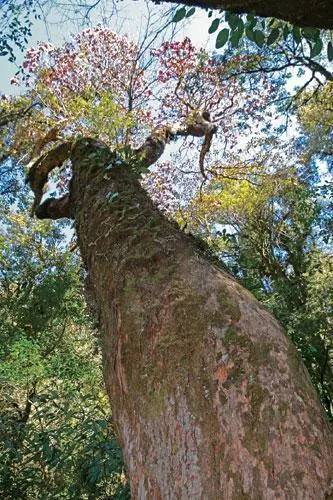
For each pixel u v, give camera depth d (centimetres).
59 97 887
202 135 733
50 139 648
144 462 117
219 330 130
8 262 945
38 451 383
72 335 845
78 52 914
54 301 824
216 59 857
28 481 394
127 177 279
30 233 977
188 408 115
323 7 218
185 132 704
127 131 704
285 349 125
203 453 106
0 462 387
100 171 293
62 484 390
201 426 110
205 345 127
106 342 169
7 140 880
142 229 201
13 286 947
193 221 1059
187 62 907
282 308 598
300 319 564
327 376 560
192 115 762
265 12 235
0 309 838
